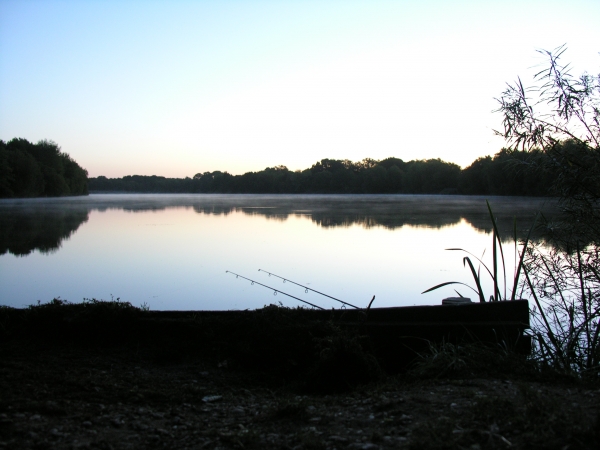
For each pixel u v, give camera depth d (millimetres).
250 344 3895
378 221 21766
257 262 10148
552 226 4988
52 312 4133
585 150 4641
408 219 22969
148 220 23031
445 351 3693
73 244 13344
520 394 2605
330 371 3428
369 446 2092
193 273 8898
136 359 3736
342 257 10828
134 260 10430
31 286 7770
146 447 2182
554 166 4801
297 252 11641
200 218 24484
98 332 4035
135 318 4094
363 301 6855
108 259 10562
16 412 2518
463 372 3348
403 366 4152
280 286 7805
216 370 3666
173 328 4051
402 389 3053
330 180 102875
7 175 62031
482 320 4266
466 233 15867
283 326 3994
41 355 3711
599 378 3428
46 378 3145
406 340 4176
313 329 3977
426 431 2188
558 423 2152
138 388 3131
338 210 32062
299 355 3846
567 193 4738
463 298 4859
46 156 74188
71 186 82375
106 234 16125
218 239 14500
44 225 19859
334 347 3500
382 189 94062
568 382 3117
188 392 3141
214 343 3922
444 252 11461
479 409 2396
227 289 7555
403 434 2227
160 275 8711
